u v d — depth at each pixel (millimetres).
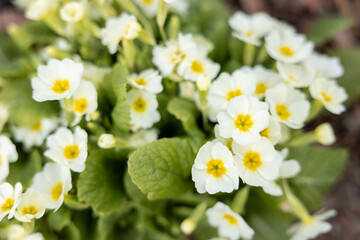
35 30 587
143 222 515
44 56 566
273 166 431
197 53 479
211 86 453
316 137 485
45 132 515
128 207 519
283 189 473
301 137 490
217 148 419
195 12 604
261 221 538
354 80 585
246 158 432
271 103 441
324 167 518
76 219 489
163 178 453
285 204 510
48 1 519
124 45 476
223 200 493
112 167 486
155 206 500
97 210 464
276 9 729
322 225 481
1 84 550
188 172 473
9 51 625
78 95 463
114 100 484
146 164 444
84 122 479
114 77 472
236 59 554
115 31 479
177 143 458
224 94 451
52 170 456
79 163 440
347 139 658
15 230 481
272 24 565
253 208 536
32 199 439
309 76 480
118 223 530
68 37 546
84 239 499
